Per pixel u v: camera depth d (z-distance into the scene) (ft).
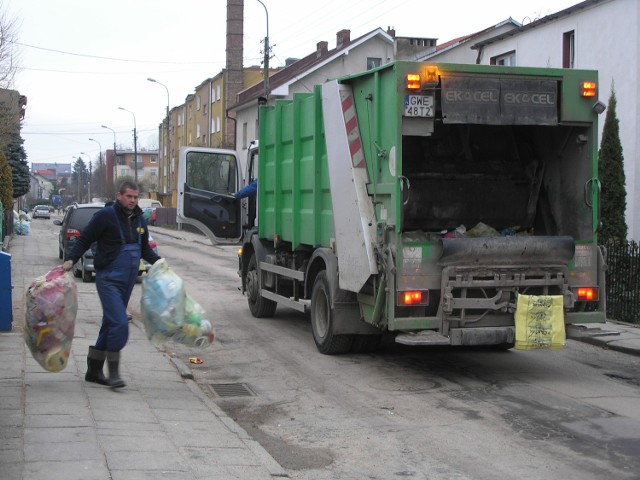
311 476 16.96
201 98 189.57
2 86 69.97
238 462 16.62
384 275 25.41
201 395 22.82
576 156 27.84
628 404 23.18
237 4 155.43
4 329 30.30
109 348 22.12
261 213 38.42
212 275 65.05
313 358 30.22
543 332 25.32
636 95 52.90
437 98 25.45
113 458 16.10
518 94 25.70
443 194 29.63
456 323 25.29
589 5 56.44
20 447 16.39
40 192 479.82
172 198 231.71
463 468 17.47
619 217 46.60
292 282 36.81
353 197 27.14
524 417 21.72
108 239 21.95
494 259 25.20
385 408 22.85
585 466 17.56
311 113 31.63
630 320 38.55
